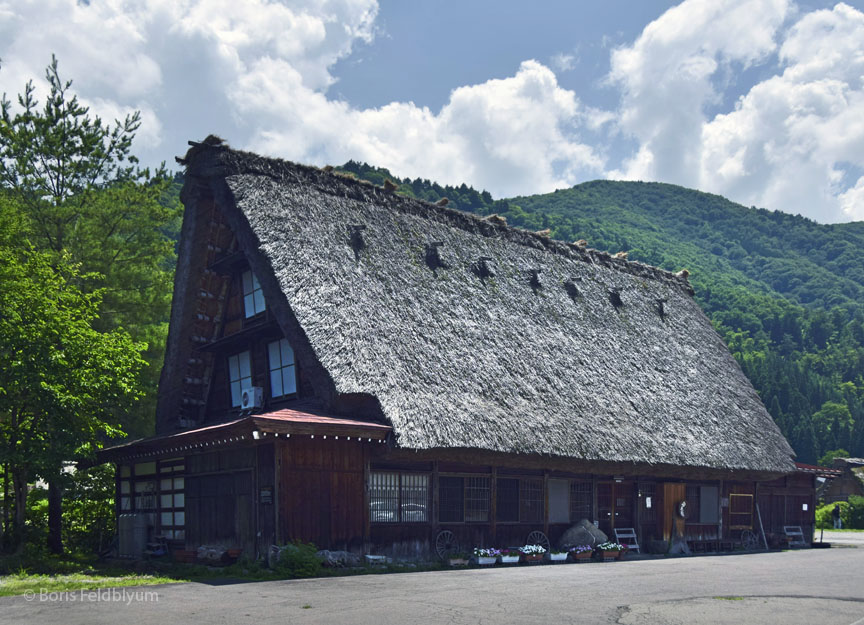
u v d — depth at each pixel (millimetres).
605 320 27766
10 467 19031
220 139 21234
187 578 14805
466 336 21312
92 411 19000
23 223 21250
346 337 18062
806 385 125375
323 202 21781
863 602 11586
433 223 25031
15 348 17188
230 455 18062
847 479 60250
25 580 14352
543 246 29062
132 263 25984
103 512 23844
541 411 20578
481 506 20031
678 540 24891
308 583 13719
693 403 26859
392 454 17266
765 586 13602
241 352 22891
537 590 12695
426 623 9516
